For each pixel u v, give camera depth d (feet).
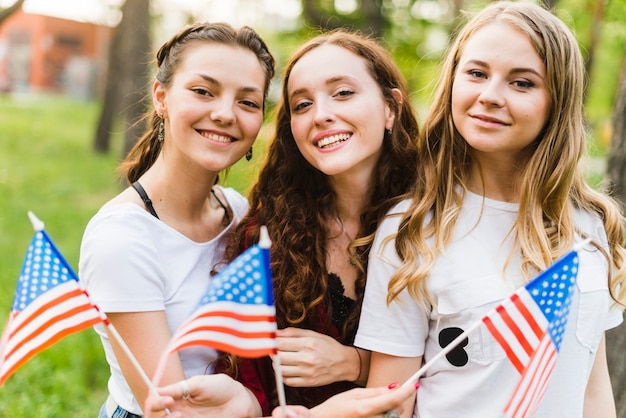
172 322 7.84
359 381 8.21
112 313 7.42
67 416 14.12
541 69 7.34
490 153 7.75
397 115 8.64
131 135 31.37
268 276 6.45
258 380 8.05
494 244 7.59
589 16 38.60
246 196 10.00
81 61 112.37
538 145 7.68
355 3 45.01
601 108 63.46
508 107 7.30
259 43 8.23
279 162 9.00
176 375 7.42
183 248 8.04
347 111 7.98
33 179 41.06
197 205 8.44
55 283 6.73
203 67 7.80
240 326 6.50
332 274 8.56
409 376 7.75
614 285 7.76
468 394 7.41
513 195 7.89
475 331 7.33
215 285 6.56
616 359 10.97
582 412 7.80
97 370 16.44
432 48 47.70
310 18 42.70
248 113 8.06
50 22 109.29
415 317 7.68
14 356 6.61
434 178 7.92
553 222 7.64
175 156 8.11
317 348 7.90
